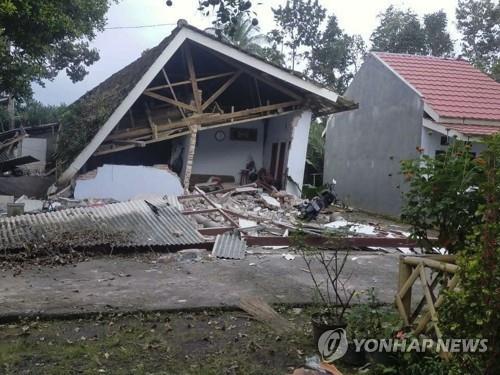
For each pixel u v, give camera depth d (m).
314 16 29.55
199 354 3.84
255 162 15.71
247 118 13.35
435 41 28.09
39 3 9.55
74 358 3.69
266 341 4.13
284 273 6.42
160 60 11.43
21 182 12.42
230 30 4.31
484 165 3.15
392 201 14.73
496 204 2.76
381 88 15.62
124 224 8.02
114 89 14.33
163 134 12.45
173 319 4.61
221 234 8.27
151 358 3.74
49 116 26.09
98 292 5.30
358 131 17.06
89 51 23.27
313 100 13.69
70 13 12.11
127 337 4.12
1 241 7.01
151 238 7.58
